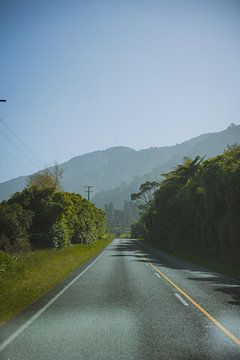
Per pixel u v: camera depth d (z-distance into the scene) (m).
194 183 41.84
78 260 31.89
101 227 112.88
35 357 7.19
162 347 7.83
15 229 36.66
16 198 43.84
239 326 9.65
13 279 17.80
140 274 22.23
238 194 29.77
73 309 11.84
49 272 21.31
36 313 11.25
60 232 44.53
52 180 76.88
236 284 18.20
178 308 12.02
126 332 9.05
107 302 13.07
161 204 59.59
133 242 97.88
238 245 30.27
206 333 8.95
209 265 29.28
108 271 23.91
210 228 36.47
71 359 7.07
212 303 12.91
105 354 7.36
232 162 33.44
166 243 60.34
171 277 20.81
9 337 8.61
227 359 7.07
